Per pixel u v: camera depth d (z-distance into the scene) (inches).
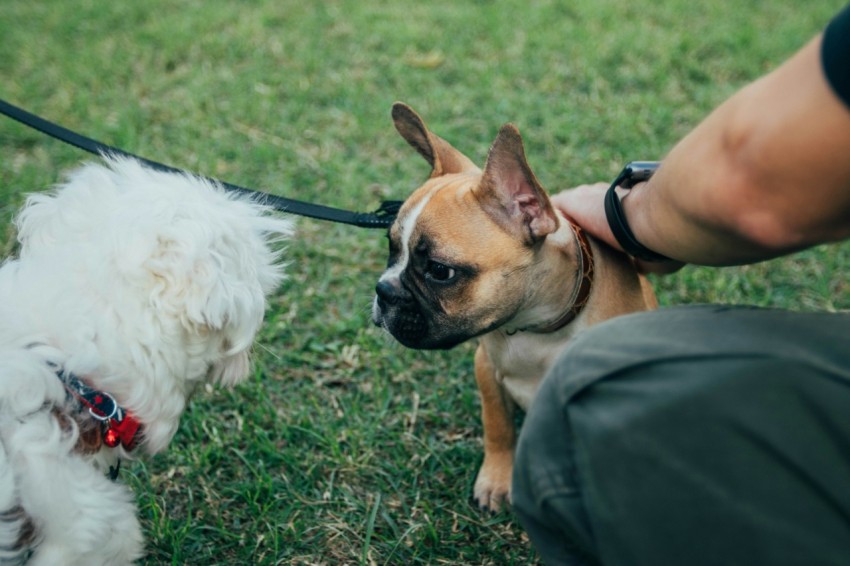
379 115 212.1
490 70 233.0
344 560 106.2
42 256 83.2
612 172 187.6
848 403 52.4
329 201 179.3
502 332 111.0
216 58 242.7
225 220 85.9
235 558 106.9
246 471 120.6
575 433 58.8
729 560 54.7
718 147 59.0
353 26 263.7
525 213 100.6
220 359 88.7
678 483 54.9
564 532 63.5
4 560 71.1
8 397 73.0
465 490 117.7
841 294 155.5
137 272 78.5
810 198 54.9
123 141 196.5
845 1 290.8
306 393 135.3
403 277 104.4
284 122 208.1
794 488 53.0
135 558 88.5
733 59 244.1
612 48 247.1
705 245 67.7
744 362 53.9
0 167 188.2
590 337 62.8
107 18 266.4
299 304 153.5
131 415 81.3
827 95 51.7
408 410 131.6
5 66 235.5
